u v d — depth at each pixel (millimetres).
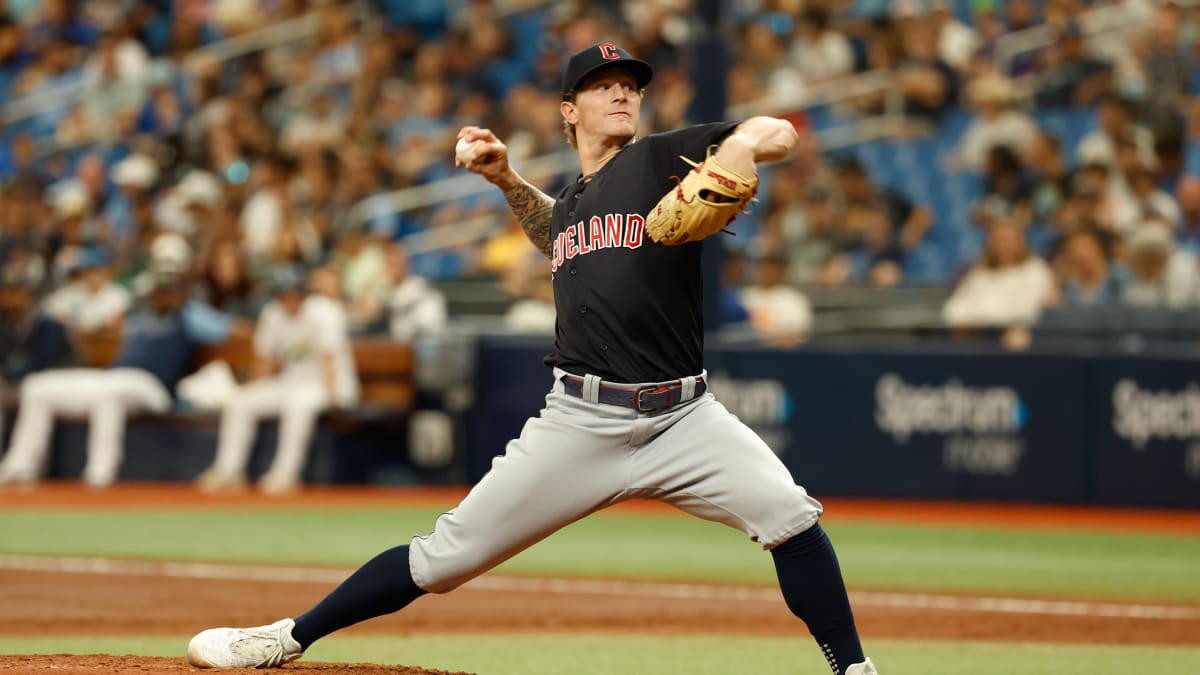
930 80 60438
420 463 48406
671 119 56875
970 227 57344
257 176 58844
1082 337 46469
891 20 63438
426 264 58688
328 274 47719
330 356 46875
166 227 56531
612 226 14844
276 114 65875
